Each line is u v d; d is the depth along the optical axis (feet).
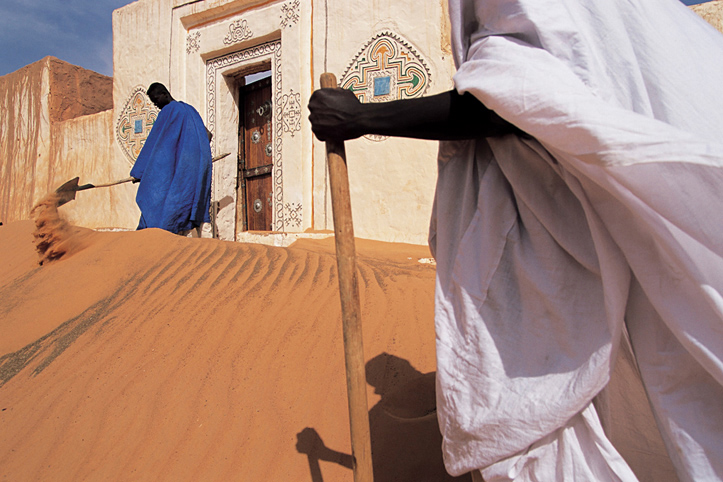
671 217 3.03
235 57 26.27
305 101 23.31
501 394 3.79
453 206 4.46
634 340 3.71
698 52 3.71
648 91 3.59
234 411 6.98
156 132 18.61
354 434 4.51
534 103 3.25
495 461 3.76
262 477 5.85
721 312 3.03
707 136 3.43
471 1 4.29
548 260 3.84
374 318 8.88
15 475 6.51
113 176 31.45
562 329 3.71
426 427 6.22
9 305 11.58
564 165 3.56
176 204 18.26
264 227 26.84
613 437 4.33
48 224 13.74
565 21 3.62
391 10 21.34
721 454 3.24
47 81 35.76
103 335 9.52
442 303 4.27
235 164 27.30
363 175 21.91
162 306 10.16
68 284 12.07
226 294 10.22
